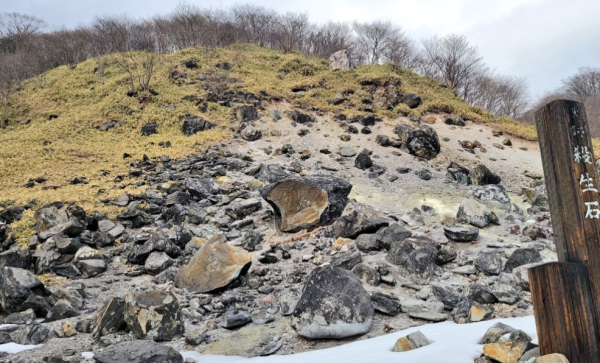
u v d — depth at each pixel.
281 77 35.19
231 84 30.62
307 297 6.41
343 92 29.98
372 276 8.44
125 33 51.25
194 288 8.55
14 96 30.39
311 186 12.55
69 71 36.94
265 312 7.27
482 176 17.06
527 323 5.41
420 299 7.66
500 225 12.00
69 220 11.81
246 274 9.06
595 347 3.11
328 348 5.69
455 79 44.28
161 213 14.05
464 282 8.36
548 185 3.58
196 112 25.72
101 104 27.23
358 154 19.97
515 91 50.25
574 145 3.42
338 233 11.41
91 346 6.11
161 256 10.39
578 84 56.69
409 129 21.45
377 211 13.54
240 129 23.23
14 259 10.02
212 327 6.90
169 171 17.92
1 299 7.81
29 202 14.18
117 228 12.50
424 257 8.63
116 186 15.95
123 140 22.84
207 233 12.34
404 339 4.79
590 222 3.29
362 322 6.25
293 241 11.58
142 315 6.42
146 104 26.70
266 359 5.38
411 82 33.53
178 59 36.16
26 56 43.12
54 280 9.62
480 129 25.62
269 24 61.03
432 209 13.72
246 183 16.36
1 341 6.42
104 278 9.83
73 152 20.88
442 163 19.64
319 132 23.16
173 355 5.19
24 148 21.14
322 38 56.66
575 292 3.18
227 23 54.25
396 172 18.28
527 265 7.93
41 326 6.65
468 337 4.98
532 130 26.36
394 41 52.22
